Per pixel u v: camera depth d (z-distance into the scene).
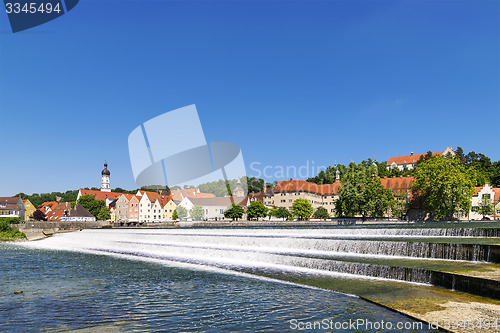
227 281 29.39
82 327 18.41
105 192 192.38
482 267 25.23
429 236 44.72
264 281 28.83
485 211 110.19
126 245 60.25
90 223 122.75
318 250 40.53
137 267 38.72
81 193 174.50
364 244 36.78
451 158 101.62
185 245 52.88
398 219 107.12
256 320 19.00
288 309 20.70
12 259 49.06
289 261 35.06
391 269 26.78
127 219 167.00
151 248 54.31
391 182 134.62
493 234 40.03
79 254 55.12
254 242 47.19
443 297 20.81
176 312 20.81
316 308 20.61
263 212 137.75
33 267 40.62
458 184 92.31
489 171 171.62
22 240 95.06
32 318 19.95
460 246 29.44
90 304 22.92
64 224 116.88
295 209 139.75
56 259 48.44
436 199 94.38
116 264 41.81
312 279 28.33
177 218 160.62
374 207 101.69
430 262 28.77
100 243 68.94
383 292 22.86
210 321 19.03
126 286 28.56
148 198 168.12
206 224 121.94
